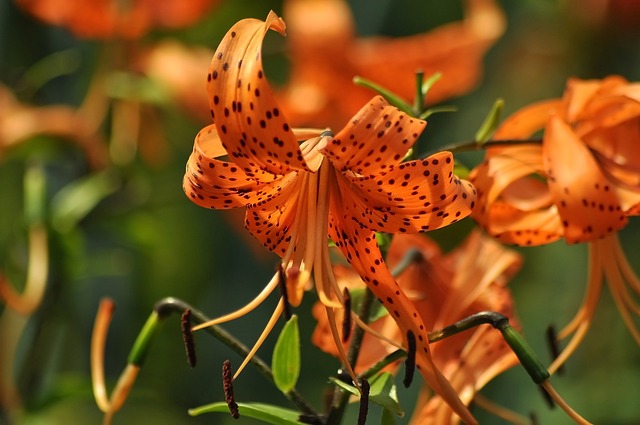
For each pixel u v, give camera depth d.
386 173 0.81
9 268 1.23
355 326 0.86
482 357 0.89
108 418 0.90
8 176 1.48
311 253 0.83
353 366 0.85
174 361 1.50
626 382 1.41
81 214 1.21
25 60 1.47
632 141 0.89
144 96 1.28
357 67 1.27
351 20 1.29
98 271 1.31
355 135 0.80
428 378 0.83
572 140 0.85
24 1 1.30
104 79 1.29
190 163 0.83
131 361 0.89
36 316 1.16
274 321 0.82
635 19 1.49
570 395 1.42
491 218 0.88
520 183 0.88
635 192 0.86
